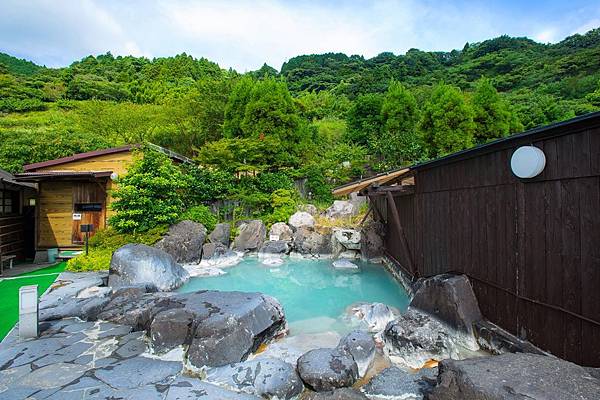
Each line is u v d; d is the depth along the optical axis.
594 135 2.88
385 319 5.93
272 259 11.42
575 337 3.07
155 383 3.71
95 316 5.55
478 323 4.47
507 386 2.47
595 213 2.87
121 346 4.58
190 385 3.68
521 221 3.81
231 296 5.71
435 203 6.34
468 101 18.59
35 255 10.55
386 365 4.41
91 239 9.85
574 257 3.08
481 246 4.68
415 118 18.48
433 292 5.09
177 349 4.47
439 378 2.93
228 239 11.94
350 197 15.16
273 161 16.02
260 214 13.96
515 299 3.94
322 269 10.20
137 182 10.03
